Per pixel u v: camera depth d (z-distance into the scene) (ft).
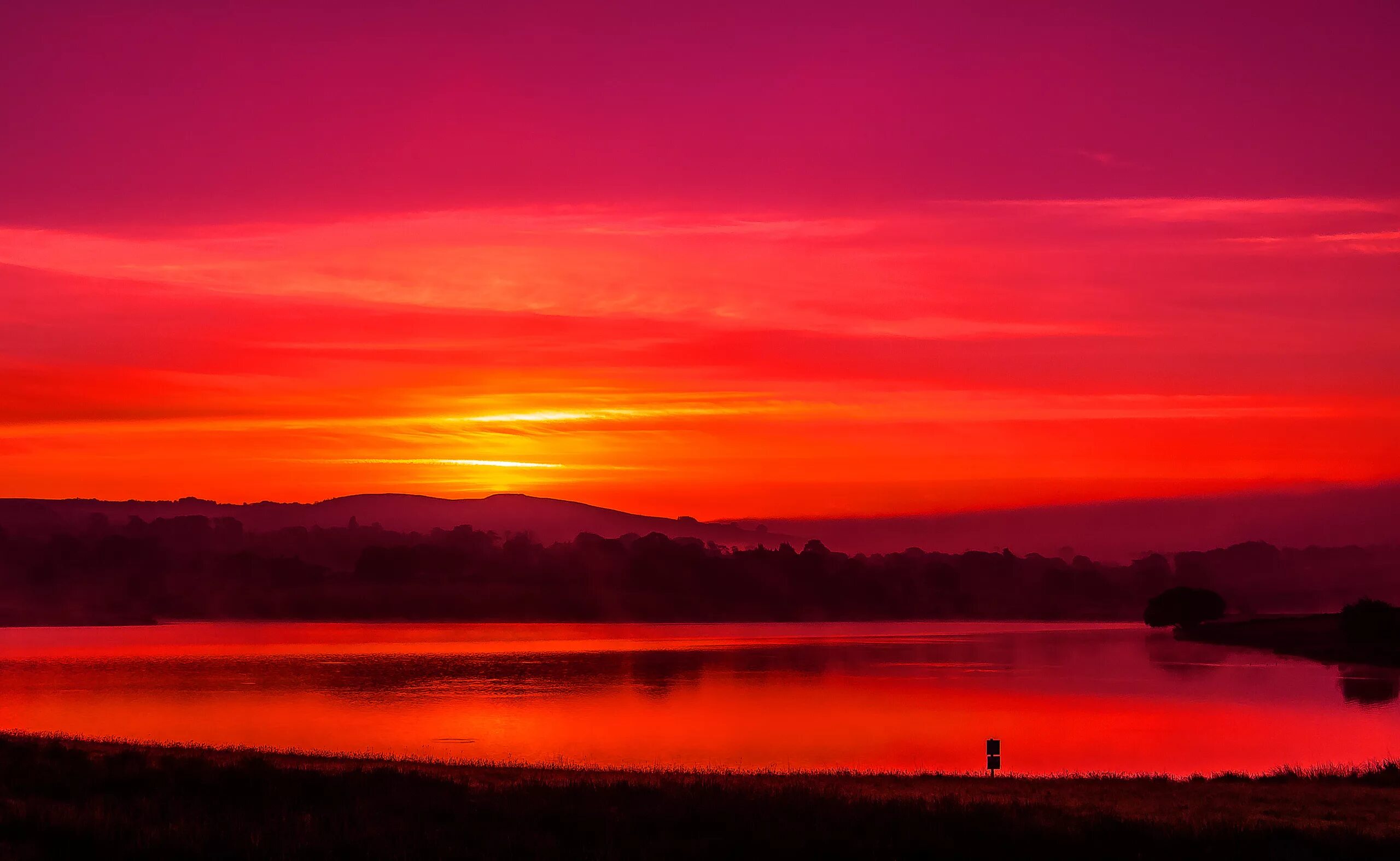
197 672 581.94
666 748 298.15
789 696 468.34
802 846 108.58
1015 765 266.57
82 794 124.98
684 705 428.97
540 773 165.89
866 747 301.43
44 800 120.67
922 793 146.20
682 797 127.13
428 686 513.45
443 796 125.39
